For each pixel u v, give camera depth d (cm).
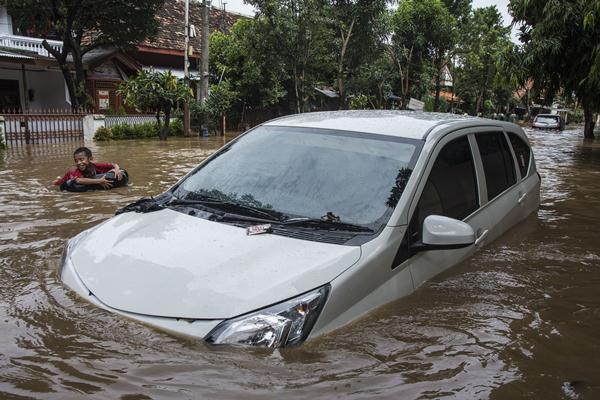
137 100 2000
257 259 277
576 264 416
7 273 357
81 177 757
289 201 336
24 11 2127
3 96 2419
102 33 2427
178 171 969
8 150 1448
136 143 1814
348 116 424
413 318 291
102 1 2116
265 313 246
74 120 1906
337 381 227
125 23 2266
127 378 223
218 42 2838
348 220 316
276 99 2873
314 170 355
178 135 2366
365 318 278
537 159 1441
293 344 244
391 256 303
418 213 334
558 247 458
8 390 216
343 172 348
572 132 3409
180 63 3028
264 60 2667
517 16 1503
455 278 358
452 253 375
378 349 255
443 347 266
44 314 274
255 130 423
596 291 361
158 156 1278
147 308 258
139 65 2678
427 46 3772
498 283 359
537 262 413
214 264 275
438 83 4053
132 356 236
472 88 4988
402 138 373
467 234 319
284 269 269
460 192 395
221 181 373
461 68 4844
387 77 3472
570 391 236
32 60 2225
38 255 411
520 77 1504
